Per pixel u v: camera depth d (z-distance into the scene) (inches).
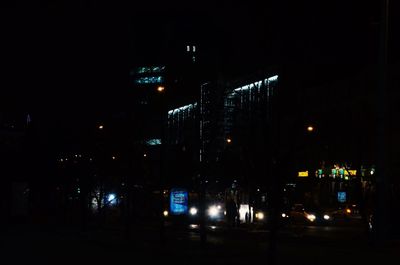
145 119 1513.3
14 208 2155.5
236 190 2310.5
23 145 2485.2
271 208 689.0
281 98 780.6
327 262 828.0
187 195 2085.4
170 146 1626.5
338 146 1515.7
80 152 1956.2
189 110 1546.5
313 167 1899.6
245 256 903.7
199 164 1250.0
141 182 1625.2
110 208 2509.8
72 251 1031.6
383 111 903.7
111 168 1768.0
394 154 2183.8
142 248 1047.0
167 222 2105.1
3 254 971.3
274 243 661.9
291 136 738.2
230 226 1803.6
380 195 927.7
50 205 2456.9
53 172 2351.1
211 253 927.0
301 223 2209.6
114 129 1710.1
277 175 670.5
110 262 845.2
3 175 2378.2
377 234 946.1
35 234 1487.5
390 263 825.5
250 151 908.0
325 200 2630.4
